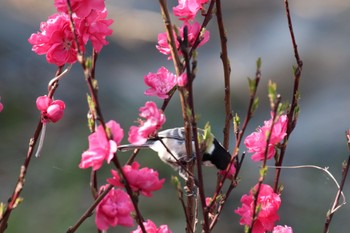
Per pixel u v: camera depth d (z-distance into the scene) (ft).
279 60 59.62
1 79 49.67
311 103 55.06
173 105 48.80
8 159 41.19
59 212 34.12
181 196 11.25
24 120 46.60
